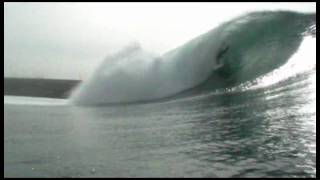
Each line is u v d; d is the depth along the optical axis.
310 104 14.56
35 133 13.74
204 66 19.45
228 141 11.73
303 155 10.48
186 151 11.20
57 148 12.04
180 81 19.23
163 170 10.12
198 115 14.80
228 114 14.52
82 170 10.34
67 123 15.12
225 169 9.96
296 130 12.23
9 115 16.88
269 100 15.55
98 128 14.11
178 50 20.84
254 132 12.36
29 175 10.17
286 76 17.62
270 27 20.34
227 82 18.23
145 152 11.32
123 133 13.24
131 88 19.52
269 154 10.63
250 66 18.67
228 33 20.22
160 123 14.16
